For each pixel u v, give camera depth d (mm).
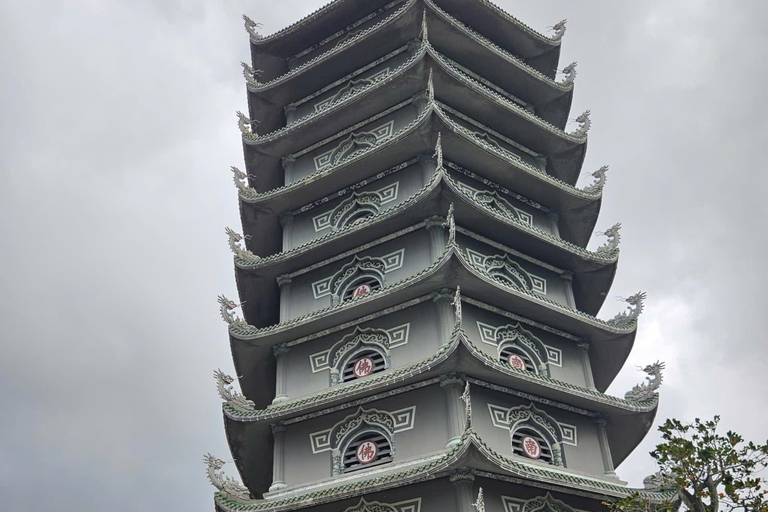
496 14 32594
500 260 27188
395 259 26406
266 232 31266
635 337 27391
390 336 24797
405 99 29797
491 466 20312
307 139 31453
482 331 24516
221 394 25531
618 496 23156
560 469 23312
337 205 29453
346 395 23438
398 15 30047
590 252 28391
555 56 34719
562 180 33188
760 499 16469
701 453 17281
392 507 21562
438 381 22797
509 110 29938
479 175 28703
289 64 35438
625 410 25453
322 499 21953
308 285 28094
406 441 22578
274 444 25359
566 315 25812
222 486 24250
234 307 27609
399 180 28219
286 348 26719
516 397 23875
